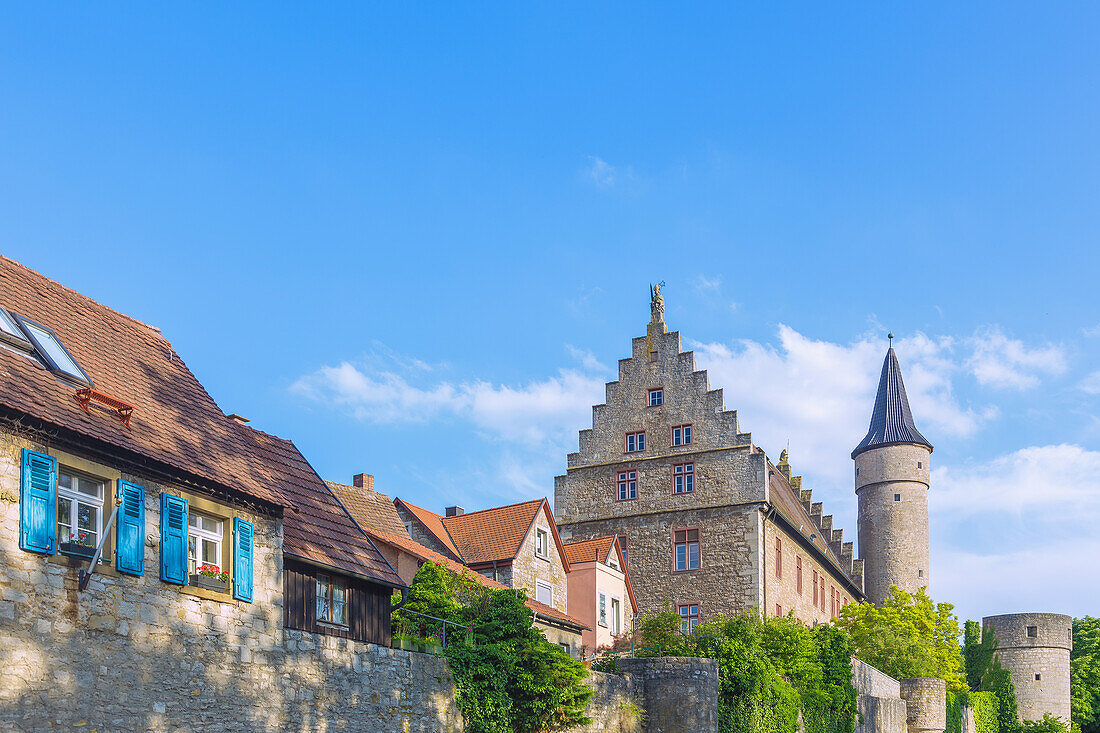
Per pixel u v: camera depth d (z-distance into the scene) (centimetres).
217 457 1969
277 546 2036
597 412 5384
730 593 4934
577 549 4762
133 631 1697
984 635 7894
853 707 4122
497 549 4122
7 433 1556
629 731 3072
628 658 3216
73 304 2044
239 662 1900
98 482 1702
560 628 3859
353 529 2423
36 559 1559
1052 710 7625
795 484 7125
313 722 2048
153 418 1909
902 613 6231
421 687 2331
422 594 2736
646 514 5172
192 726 1783
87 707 1605
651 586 5075
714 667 3191
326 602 2191
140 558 1717
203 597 1839
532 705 2523
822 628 4275
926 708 4984
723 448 5109
